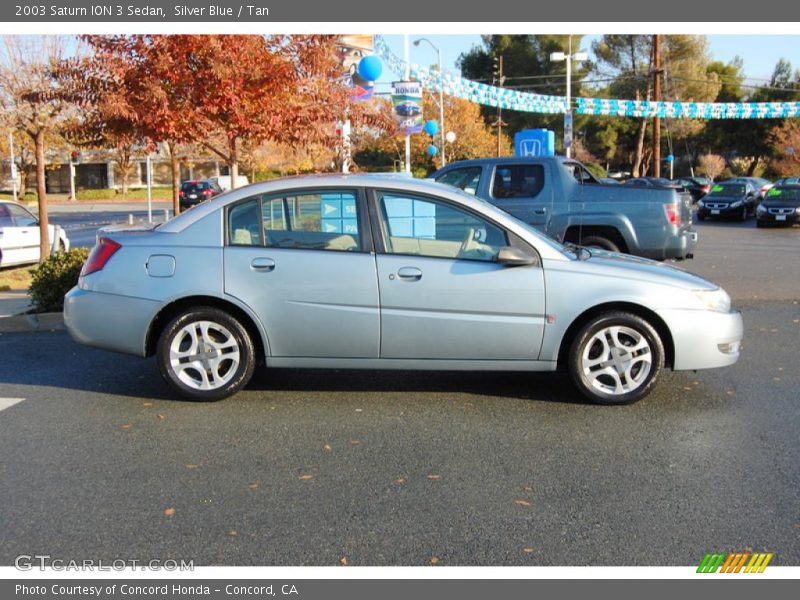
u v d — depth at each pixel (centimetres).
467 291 570
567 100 2602
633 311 578
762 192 3472
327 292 576
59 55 1165
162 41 898
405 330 575
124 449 500
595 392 580
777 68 6700
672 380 654
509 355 579
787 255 1667
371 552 366
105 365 721
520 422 548
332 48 1028
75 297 602
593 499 420
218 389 592
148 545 375
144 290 586
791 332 847
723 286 1194
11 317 902
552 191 1052
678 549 366
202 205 602
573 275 571
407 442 509
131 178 5903
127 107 902
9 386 652
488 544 372
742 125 6247
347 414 570
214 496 427
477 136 4909
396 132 1164
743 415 560
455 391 627
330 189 586
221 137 1112
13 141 3180
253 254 582
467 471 459
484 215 580
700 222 2902
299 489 435
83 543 377
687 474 452
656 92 3281
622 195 1030
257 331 597
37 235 1500
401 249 581
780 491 428
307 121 990
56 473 460
